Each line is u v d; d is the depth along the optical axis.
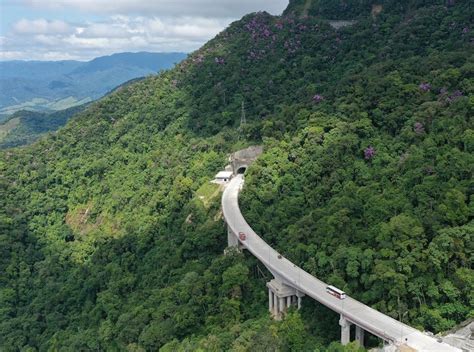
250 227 121.12
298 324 89.00
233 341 88.69
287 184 129.00
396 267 86.69
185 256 127.06
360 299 88.44
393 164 115.38
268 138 146.88
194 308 102.94
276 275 100.69
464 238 86.25
